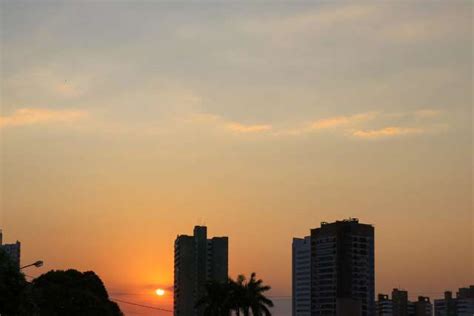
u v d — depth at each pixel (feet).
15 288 257.96
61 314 515.09
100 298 561.43
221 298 505.66
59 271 572.10
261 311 506.07
